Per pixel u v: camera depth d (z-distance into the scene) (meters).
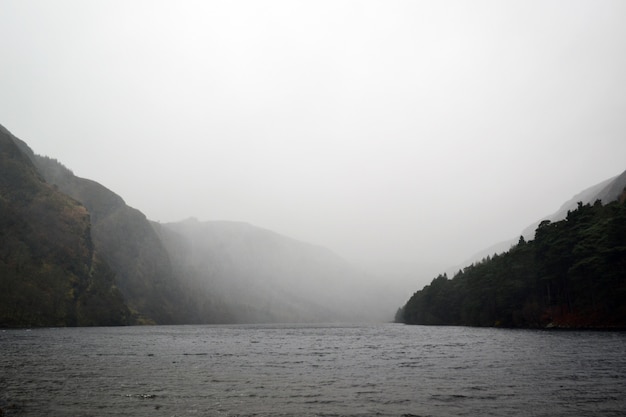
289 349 62.75
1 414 21.41
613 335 70.62
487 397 25.25
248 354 54.44
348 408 22.78
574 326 92.88
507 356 46.00
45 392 27.08
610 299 84.81
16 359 45.53
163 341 79.50
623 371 34.38
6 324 120.88
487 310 128.75
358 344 72.50
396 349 60.28
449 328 129.88
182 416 21.12
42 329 121.00
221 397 25.70
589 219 97.88
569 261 94.25
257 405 23.55
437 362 43.22
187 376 34.41
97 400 24.73
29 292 133.50
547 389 27.41
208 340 85.12
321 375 35.06
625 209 85.69
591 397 24.95
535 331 90.88
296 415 21.27
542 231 107.94
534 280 106.81
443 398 25.12
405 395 26.14
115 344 69.06
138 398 25.33
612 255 82.38
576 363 39.06
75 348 60.25
